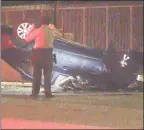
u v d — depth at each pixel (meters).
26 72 31.39
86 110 26.39
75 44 30.69
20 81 31.36
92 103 28.45
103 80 30.73
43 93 30.47
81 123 23.17
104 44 30.45
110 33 30.22
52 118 24.38
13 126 22.36
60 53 30.95
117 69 30.62
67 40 30.69
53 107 27.33
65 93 30.61
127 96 29.92
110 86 30.70
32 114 25.17
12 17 31.41
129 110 26.45
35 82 30.59
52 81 31.03
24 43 31.44
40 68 30.58
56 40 30.86
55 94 30.61
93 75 30.78
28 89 31.00
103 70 30.73
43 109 26.83
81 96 30.31
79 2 30.31
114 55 30.52
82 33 30.53
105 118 24.27
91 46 30.59
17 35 31.45
